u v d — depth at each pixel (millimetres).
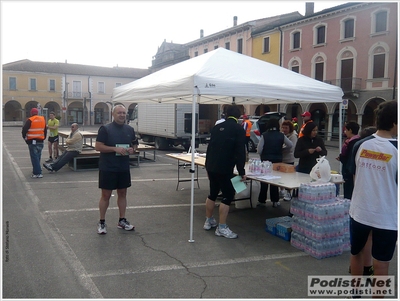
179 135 16031
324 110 29734
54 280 3729
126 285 3648
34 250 4512
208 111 16859
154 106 17859
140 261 4238
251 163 5719
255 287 3658
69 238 4949
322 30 28703
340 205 4562
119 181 5160
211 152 5078
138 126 19844
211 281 3771
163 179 9625
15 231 5199
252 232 5383
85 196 7402
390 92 24438
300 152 5926
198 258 4363
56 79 53594
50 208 6438
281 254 4547
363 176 3002
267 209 6691
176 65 6508
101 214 5137
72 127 10562
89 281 3723
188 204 6945
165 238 5035
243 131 4961
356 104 26500
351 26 26594
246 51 36031
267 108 33781
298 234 4754
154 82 5812
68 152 10453
